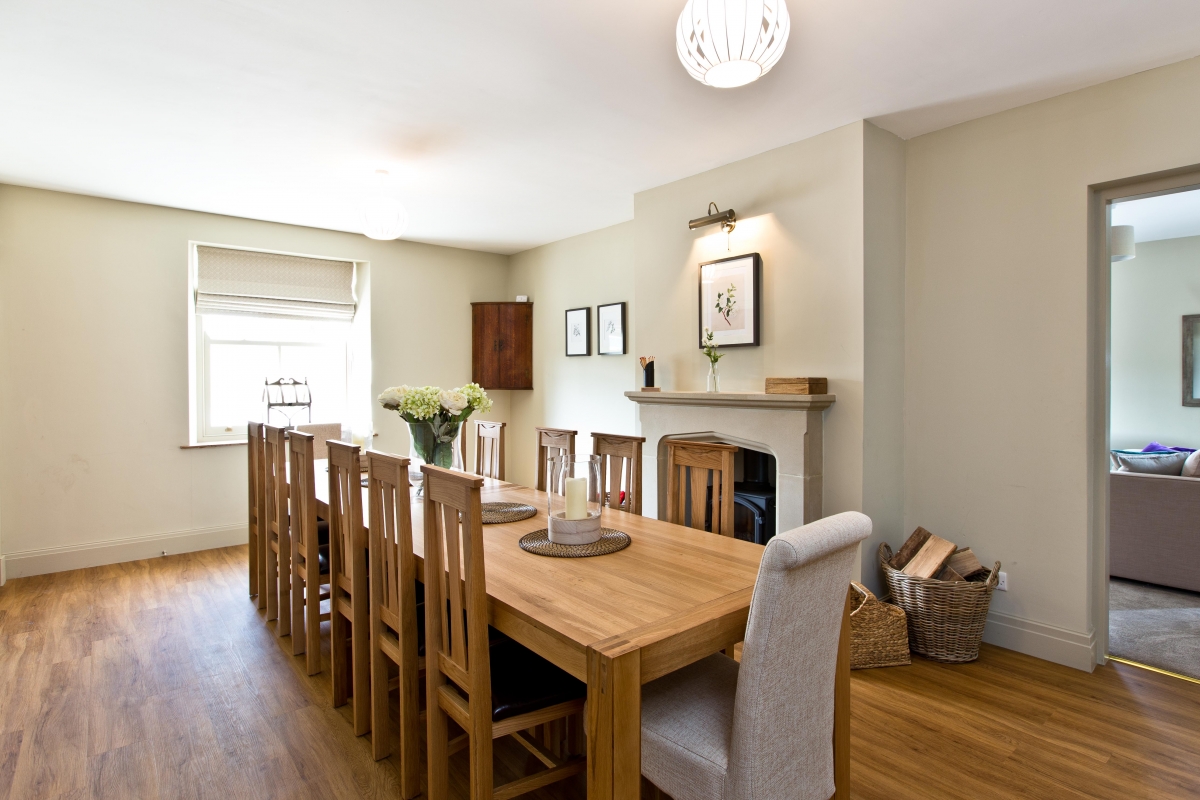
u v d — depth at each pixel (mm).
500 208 4391
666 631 1348
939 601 2721
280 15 2045
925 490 3139
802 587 1268
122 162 3408
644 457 3920
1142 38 2213
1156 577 3629
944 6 2016
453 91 2596
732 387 3533
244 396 4801
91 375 4055
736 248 3480
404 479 1826
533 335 5754
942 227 3051
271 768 1995
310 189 3908
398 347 5352
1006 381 2855
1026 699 2414
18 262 3811
